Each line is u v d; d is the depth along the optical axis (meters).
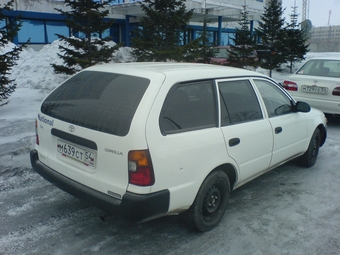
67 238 3.40
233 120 3.71
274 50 18.39
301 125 4.91
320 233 3.63
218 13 23.41
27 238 3.37
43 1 18.12
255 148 3.96
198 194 3.32
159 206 2.94
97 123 3.04
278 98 4.62
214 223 3.61
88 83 3.48
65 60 9.33
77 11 9.34
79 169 3.21
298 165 5.58
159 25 10.95
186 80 3.31
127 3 18.88
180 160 3.05
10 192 4.33
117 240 3.40
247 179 4.08
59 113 3.45
